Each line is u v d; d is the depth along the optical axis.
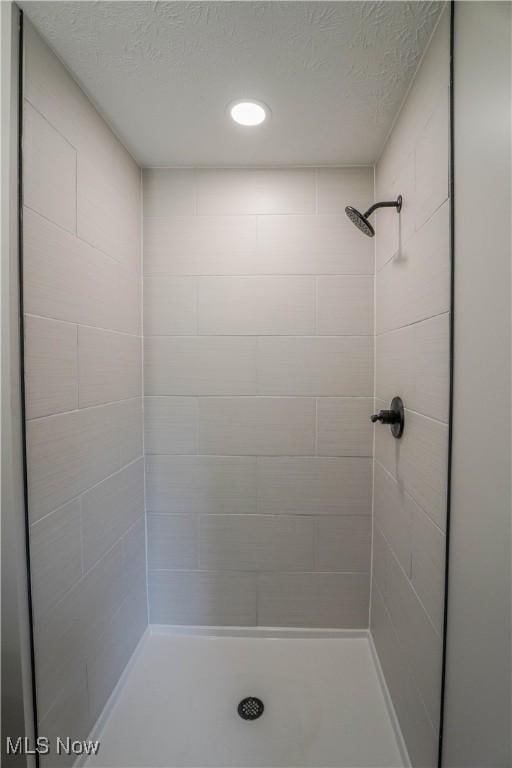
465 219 0.64
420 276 0.86
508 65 0.52
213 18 0.74
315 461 1.36
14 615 0.72
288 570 1.39
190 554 1.41
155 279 1.36
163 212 1.34
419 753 0.86
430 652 0.80
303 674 1.24
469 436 0.63
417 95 0.87
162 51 0.82
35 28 0.77
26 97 0.75
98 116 1.03
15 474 0.72
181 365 1.37
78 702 0.93
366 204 1.31
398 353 1.04
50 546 0.83
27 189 0.75
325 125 1.09
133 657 1.27
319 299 1.33
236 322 1.35
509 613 0.52
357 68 0.86
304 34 0.78
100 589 1.06
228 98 0.97
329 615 1.39
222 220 1.34
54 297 0.84
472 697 0.62
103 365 1.08
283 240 1.33
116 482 1.16
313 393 1.35
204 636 1.41
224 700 1.14
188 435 1.38
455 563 0.68
